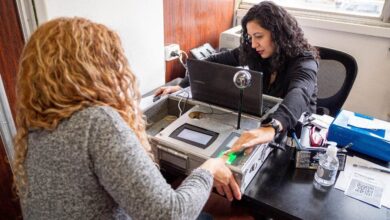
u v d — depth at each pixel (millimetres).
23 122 631
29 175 634
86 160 580
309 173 1074
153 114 1266
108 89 622
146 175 582
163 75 1813
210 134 1093
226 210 1729
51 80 572
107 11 1318
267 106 1289
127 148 582
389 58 2262
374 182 1038
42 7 1081
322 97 1831
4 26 1082
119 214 672
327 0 2494
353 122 1233
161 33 1690
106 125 587
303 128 1260
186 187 681
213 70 1141
